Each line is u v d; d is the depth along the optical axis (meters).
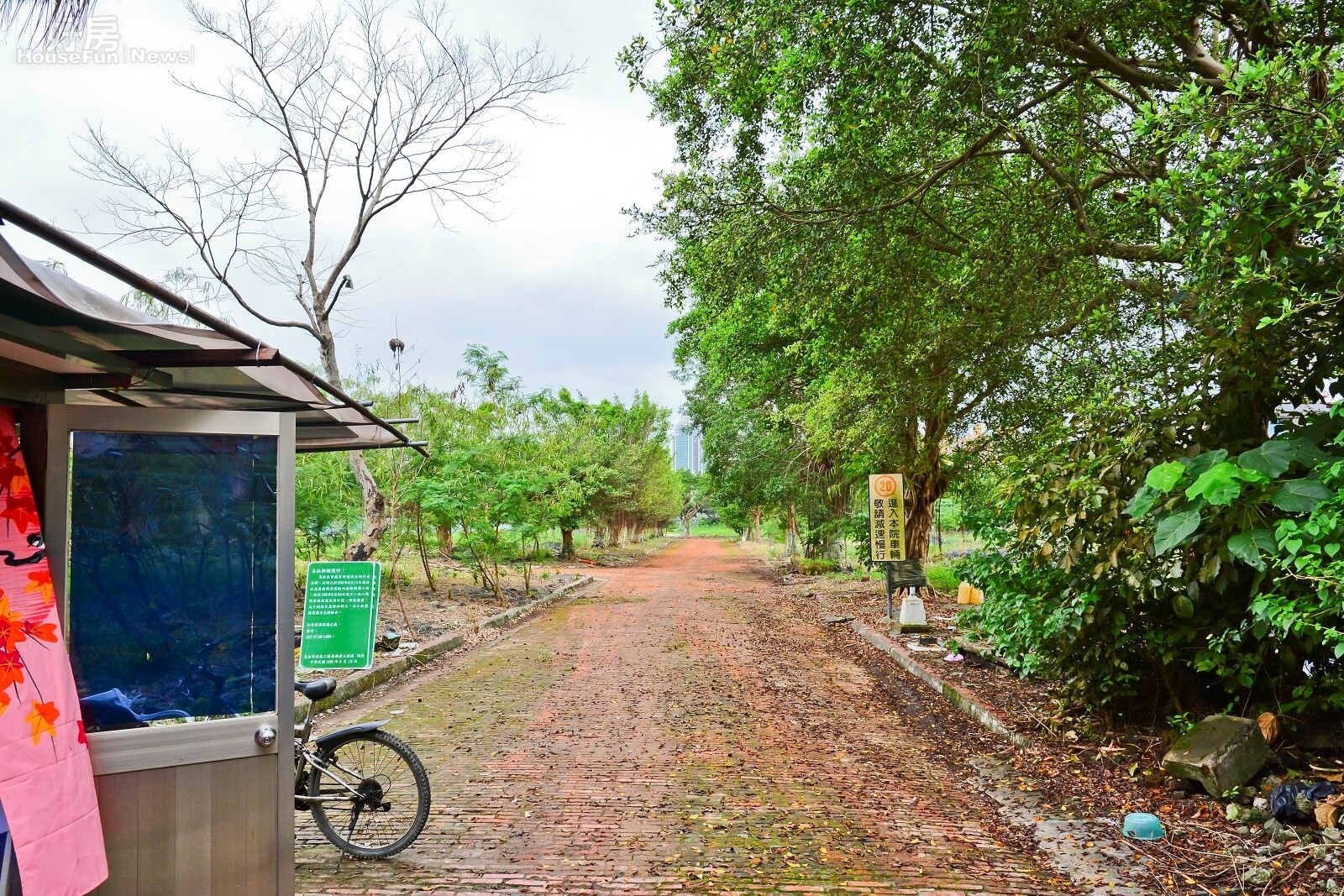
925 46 6.77
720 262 9.45
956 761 6.66
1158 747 6.08
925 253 9.42
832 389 13.70
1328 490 4.46
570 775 6.11
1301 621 4.25
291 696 3.77
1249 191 4.45
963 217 9.54
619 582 26.92
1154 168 7.07
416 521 16.92
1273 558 4.56
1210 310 5.39
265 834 3.65
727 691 9.45
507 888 4.07
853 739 7.36
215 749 3.56
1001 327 8.99
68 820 3.11
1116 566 5.77
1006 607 7.24
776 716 8.22
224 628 3.68
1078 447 6.32
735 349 21.11
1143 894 3.98
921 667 10.38
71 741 3.19
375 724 4.71
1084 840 4.73
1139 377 6.47
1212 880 4.10
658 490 45.53
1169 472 4.82
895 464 16.72
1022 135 8.06
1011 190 9.13
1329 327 5.02
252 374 3.96
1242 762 5.16
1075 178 7.86
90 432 3.46
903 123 7.35
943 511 37.22
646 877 4.22
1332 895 3.77
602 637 13.91
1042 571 7.04
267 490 3.77
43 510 3.32
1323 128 4.19
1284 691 5.95
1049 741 6.77
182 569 3.62
